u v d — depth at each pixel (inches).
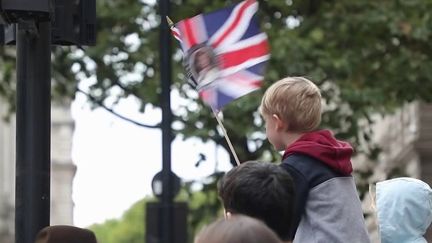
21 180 293.4
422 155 1581.0
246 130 790.5
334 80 833.5
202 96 341.4
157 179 585.6
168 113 600.7
